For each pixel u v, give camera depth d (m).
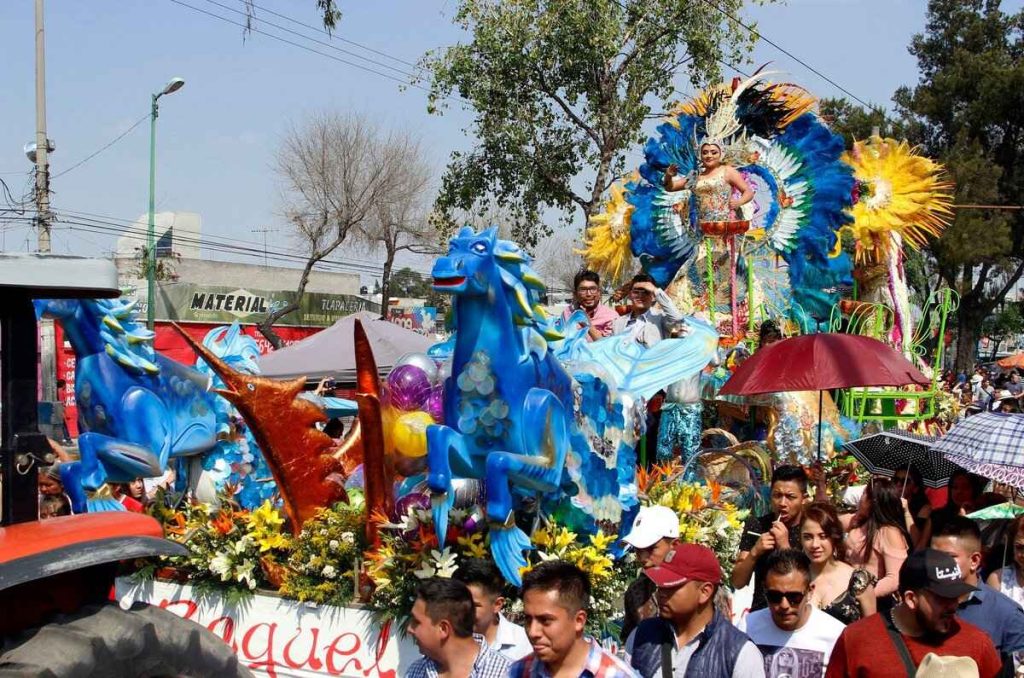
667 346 8.16
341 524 6.87
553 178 23.00
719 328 11.57
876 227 12.77
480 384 6.08
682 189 12.15
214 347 9.28
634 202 12.48
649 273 12.43
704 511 7.61
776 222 11.91
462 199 23.08
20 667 3.97
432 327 39.09
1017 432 6.38
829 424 10.18
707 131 11.88
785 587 4.96
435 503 6.05
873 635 4.55
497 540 6.03
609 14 21.64
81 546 4.25
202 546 7.26
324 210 34.50
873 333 11.89
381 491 6.68
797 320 11.98
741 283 11.85
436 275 5.95
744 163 11.98
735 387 7.97
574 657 4.16
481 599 5.18
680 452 9.16
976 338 42.44
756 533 6.93
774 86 11.94
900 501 6.70
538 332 6.38
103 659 4.18
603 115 22.23
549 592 4.10
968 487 7.89
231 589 7.13
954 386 24.27
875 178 12.92
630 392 7.68
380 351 14.24
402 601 6.41
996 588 6.02
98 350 8.16
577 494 6.64
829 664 4.71
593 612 6.45
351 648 6.66
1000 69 38.72
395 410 6.81
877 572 6.61
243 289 32.66
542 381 6.30
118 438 8.07
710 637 4.58
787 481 6.57
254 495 8.74
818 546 5.77
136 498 8.59
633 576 7.05
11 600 4.32
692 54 22.00
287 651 6.89
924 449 8.24
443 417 6.43
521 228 23.77
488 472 5.96
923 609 4.41
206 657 4.63
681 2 21.52
